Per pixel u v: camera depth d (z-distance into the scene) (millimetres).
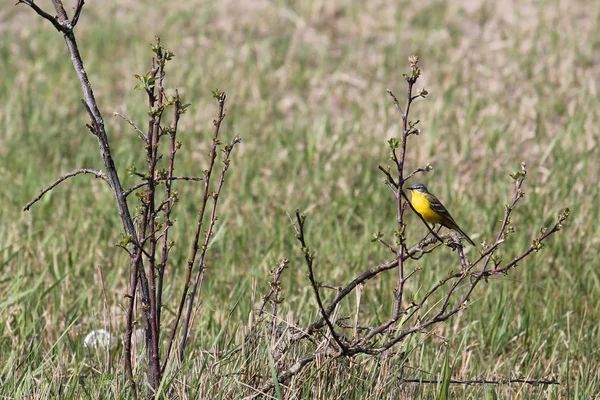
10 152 17188
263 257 12875
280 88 20938
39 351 9781
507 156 16750
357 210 14938
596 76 20594
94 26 24734
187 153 17391
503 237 7691
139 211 7992
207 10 25672
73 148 17734
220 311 10789
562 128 18359
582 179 15961
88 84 7848
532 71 20875
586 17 23844
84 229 13820
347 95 20531
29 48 22984
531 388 9398
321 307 7445
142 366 8758
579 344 10469
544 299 11875
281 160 17031
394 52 22578
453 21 24141
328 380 8352
